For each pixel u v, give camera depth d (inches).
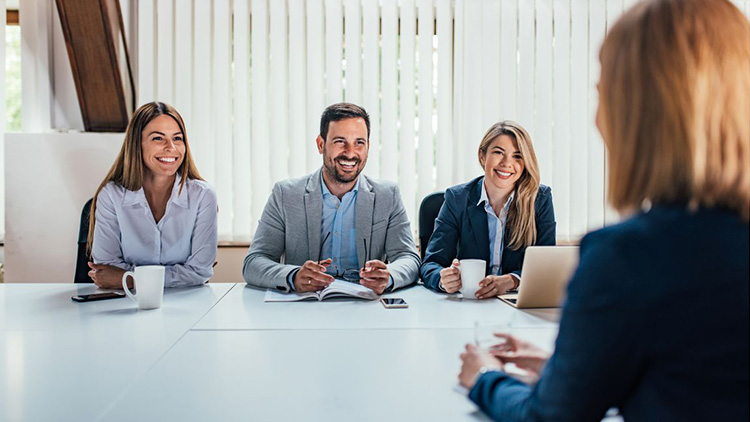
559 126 127.0
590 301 20.9
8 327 49.5
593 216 128.2
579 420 21.6
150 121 72.6
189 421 29.1
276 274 67.8
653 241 20.4
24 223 111.2
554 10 126.3
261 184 124.2
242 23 123.3
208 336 46.4
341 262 80.1
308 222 78.6
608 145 23.4
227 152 123.9
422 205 88.2
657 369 20.5
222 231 123.9
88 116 116.5
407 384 34.7
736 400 19.2
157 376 36.2
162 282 58.2
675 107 20.6
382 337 46.3
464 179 125.8
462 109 125.7
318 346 43.5
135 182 73.7
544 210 79.4
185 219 75.2
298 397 32.5
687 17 21.0
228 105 123.7
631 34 22.1
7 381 35.3
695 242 19.9
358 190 79.6
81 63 111.3
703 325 19.3
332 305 60.0
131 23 123.4
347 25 123.8
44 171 111.2
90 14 107.4
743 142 20.7
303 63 124.0
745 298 19.2
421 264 77.1
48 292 67.3
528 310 57.7
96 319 52.7
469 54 124.9
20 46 123.6
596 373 20.8
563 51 126.5
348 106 77.8
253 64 123.3
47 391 33.5
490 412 27.1
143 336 46.4
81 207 111.9
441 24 125.0
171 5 122.1
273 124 123.6
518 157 76.0
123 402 31.7
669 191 21.1
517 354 31.1
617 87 22.5
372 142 124.9
